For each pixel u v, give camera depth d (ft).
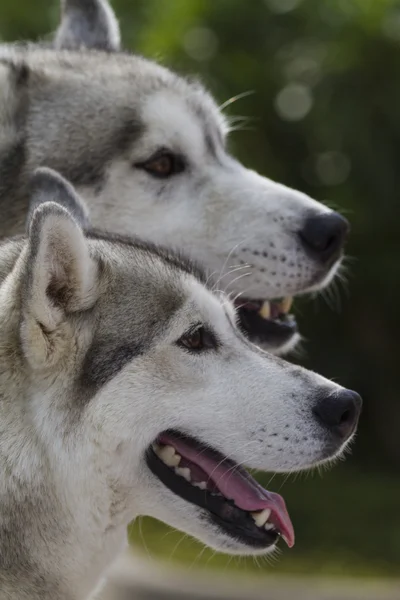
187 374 31.65
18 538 30.58
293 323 43.39
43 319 29.68
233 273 41.57
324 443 32.30
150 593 60.13
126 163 41.73
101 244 32.73
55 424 30.48
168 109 42.45
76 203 36.11
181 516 32.42
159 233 41.63
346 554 71.10
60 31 50.96
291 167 86.38
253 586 62.90
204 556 69.21
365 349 88.38
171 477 32.19
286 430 32.04
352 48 84.07
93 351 30.76
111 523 32.22
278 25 85.40
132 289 31.55
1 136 42.50
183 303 31.91
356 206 83.51
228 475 32.35
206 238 41.73
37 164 41.78
